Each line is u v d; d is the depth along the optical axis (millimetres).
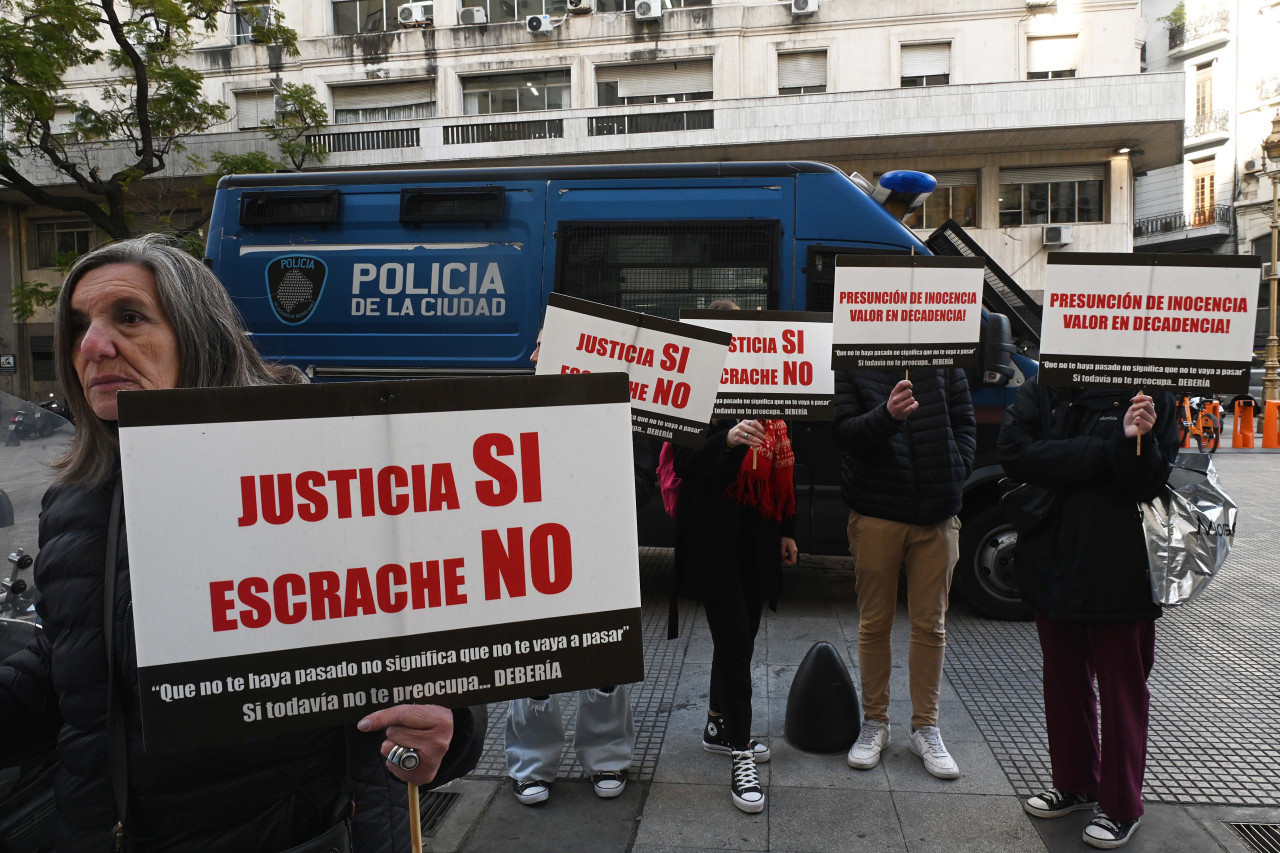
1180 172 36562
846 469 3268
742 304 5074
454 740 1257
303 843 1126
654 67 20641
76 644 1146
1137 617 2553
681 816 2832
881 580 3180
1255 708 3684
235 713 1011
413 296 5348
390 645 1061
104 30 21172
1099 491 2609
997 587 4945
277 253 5512
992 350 4820
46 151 14109
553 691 1104
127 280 1228
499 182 5328
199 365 1280
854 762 3127
